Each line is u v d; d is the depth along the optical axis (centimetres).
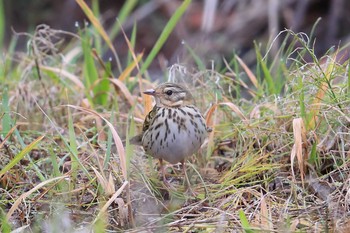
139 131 1231
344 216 940
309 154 1066
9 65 1462
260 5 2230
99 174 991
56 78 1374
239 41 2178
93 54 1411
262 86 1297
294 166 1074
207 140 1173
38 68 1328
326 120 1046
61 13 2361
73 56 1473
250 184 1064
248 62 2117
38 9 2364
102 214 938
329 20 2191
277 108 1139
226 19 2220
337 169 1029
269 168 1057
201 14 2286
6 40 2312
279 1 2202
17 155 1018
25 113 1280
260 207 977
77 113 1255
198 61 1340
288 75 1190
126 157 1006
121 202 971
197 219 982
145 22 2342
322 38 2183
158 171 1152
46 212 1009
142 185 1076
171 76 1270
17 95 1293
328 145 1070
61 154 1148
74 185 1035
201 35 2097
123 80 1350
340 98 1070
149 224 976
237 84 1292
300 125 1037
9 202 1030
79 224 981
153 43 2295
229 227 940
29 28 2327
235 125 1141
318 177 1044
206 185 1072
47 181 980
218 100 1235
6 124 1138
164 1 2342
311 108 1074
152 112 1081
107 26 2366
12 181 1080
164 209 1026
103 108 1317
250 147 1098
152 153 1082
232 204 1010
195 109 1068
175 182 1127
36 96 1334
